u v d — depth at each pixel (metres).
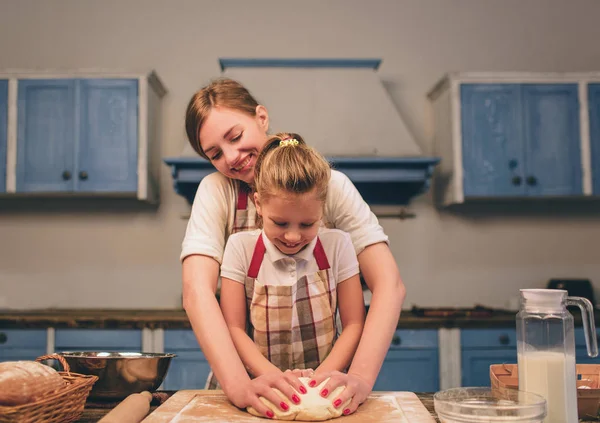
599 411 1.04
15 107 3.19
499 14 3.67
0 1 3.58
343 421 0.99
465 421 0.86
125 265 3.50
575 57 3.66
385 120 3.27
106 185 3.19
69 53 3.58
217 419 1.00
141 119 3.21
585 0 3.69
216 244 1.29
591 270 3.56
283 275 1.25
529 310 0.97
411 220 3.55
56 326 2.91
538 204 3.58
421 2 3.66
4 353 2.90
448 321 2.96
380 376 2.94
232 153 1.27
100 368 1.17
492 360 2.96
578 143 3.26
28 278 3.48
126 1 3.61
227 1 3.63
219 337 1.14
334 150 3.18
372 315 1.22
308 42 3.63
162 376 1.24
